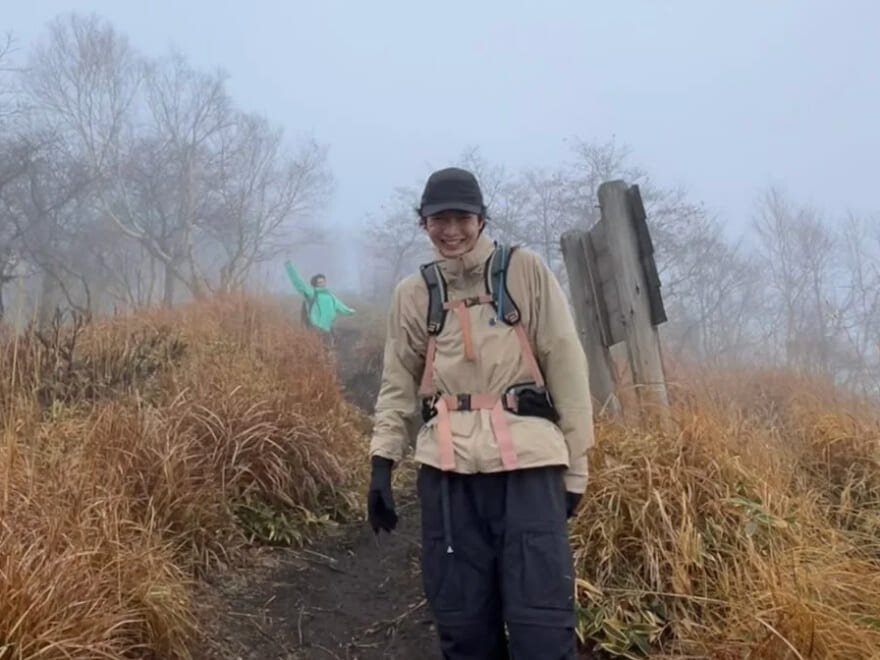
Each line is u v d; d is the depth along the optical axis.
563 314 2.50
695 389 5.21
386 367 2.75
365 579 4.16
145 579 3.19
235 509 4.52
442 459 2.43
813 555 3.41
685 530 3.42
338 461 5.40
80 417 5.09
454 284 2.55
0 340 5.84
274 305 12.82
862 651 2.74
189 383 5.59
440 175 2.50
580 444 2.46
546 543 2.37
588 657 3.20
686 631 3.18
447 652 2.52
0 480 3.43
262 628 3.57
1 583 2.68
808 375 7.10
